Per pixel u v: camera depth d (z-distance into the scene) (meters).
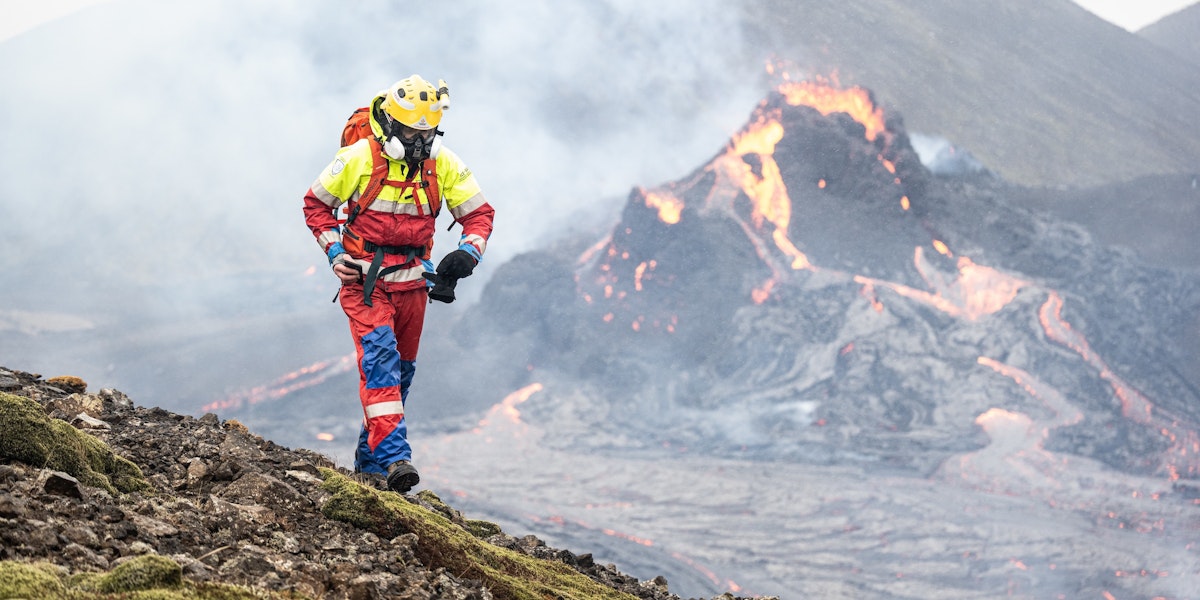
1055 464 156.75
